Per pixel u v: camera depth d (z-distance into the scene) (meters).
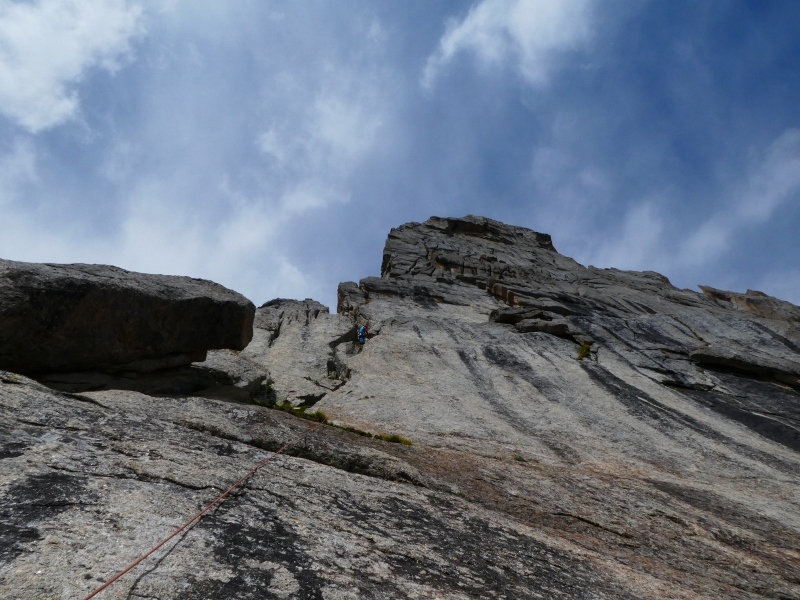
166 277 15.67
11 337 11.47
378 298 41.00
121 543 5.30
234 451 8.77
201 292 15.06
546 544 8.59
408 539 7.18
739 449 19.38
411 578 6.06
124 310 13.10
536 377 24.95
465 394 22.09
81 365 12.73
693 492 14.63
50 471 6.39
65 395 9.62
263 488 7.56
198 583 4.94
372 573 5.93
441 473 12.00
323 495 7.95
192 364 15.94
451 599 5.77
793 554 11.30
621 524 11.25
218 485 7.23
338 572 5.75
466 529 8.16
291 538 6.30
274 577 5.33
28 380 9.59
